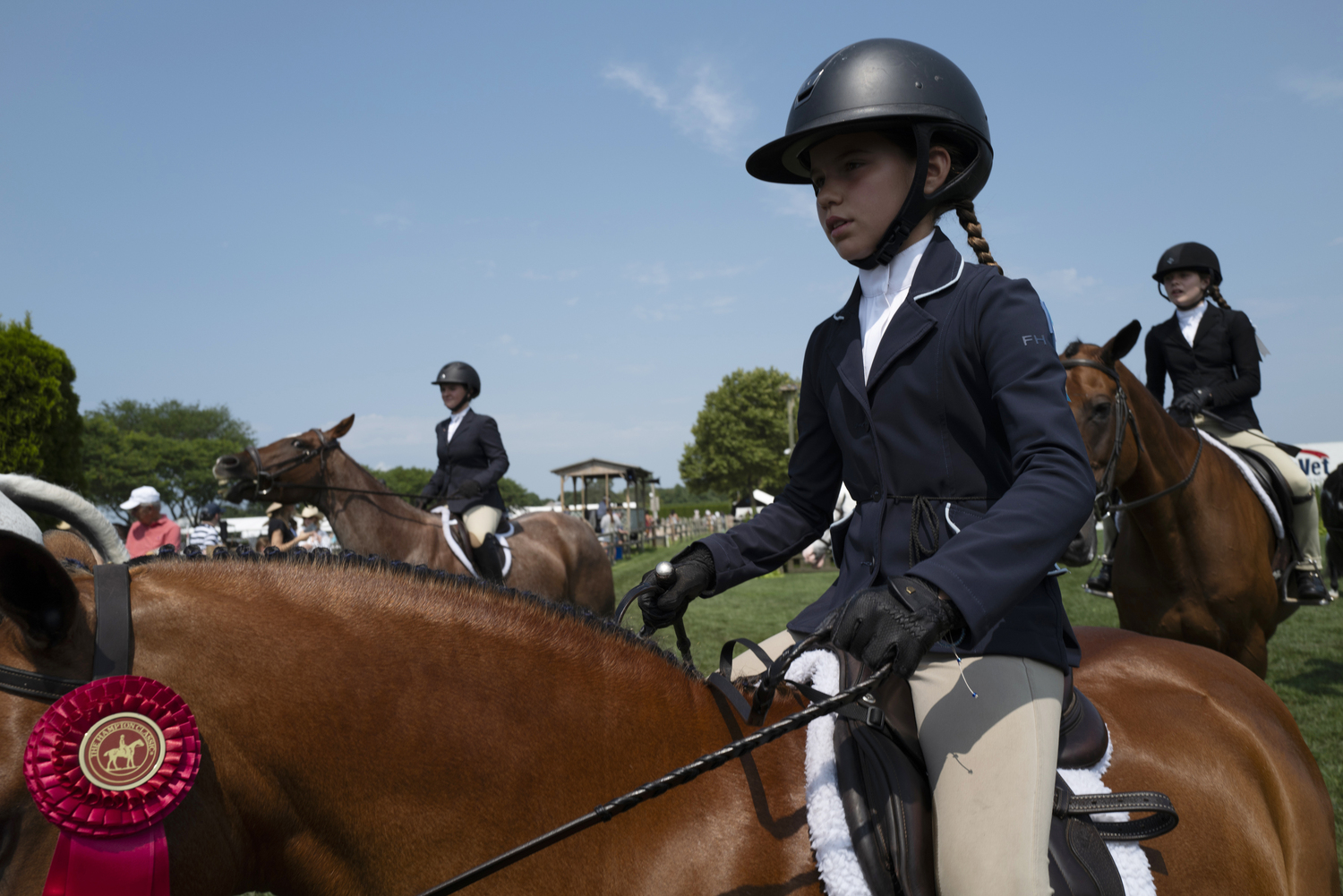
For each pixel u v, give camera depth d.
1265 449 3.95
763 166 1.49
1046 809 1.10
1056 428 1.07
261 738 1.00
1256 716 1.59
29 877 0.86
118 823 0.86
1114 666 1.65
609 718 1.18
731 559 1.44
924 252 1.28
